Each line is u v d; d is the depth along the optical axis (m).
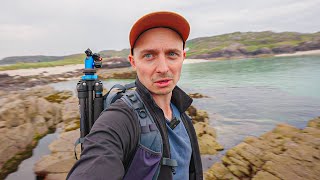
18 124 2.91
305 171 1.78
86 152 0.33
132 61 0.50
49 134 3.19
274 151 2.21
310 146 2.21
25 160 2.36
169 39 0.45
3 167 2.19
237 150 2.33
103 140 0.34
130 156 0.38
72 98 5.77
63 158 2.28
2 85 11.33
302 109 4.81
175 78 0.47
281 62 19.11
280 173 1.80
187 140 0.51
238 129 3.58
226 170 2.07
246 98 6.32
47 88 8.35
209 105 5.57
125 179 0.38
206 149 2.64
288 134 2.66
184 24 0.45
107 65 20.66
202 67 20.67
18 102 3.37
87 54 0.56
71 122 3.71
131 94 0.44
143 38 0.45
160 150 0.40
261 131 3.47
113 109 0.40
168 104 0.51
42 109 3.74
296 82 8.61
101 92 0.55
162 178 0.41
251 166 2.04
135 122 0.40
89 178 0.30
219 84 9.59
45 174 2.02
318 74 10.24
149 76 0.45
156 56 0.45
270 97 6.28
